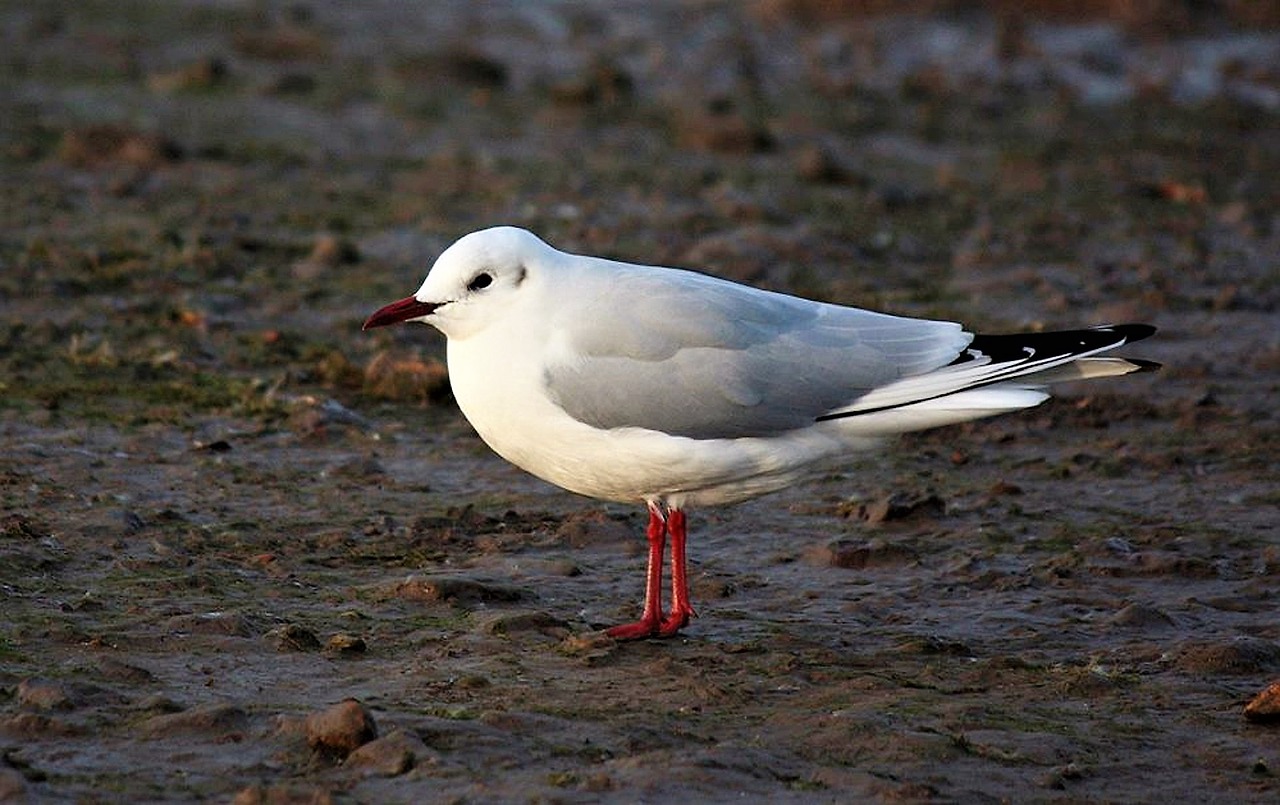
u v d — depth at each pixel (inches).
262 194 916.0
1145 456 581.3
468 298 418.0
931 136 1116.5
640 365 413.7
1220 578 473.4
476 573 462.9
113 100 1112.2
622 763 338.6
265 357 660.7
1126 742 362.3
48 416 580.4
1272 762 352.8
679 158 1034.7
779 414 418.6
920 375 425.1
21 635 397.7
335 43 1332.4
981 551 493.7
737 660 405.4
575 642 407.2
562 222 879.1
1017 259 845.8
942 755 350.3
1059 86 1254.9
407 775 331.0
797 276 800.3
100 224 839.7
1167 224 919.0
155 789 323.0
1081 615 444.5
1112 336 422.6
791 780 336.5
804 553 490.3
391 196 925.2
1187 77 1280.8
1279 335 730.8
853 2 1441.9
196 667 386.0
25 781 319.0
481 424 428.1
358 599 438.6
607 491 430.0
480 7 1480.1
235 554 469.1
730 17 1456.7
